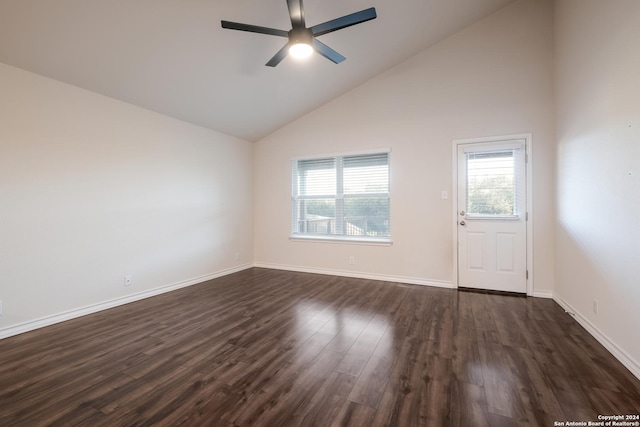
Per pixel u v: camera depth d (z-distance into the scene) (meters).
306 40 2.46
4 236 2.53
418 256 4.17
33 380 1.89
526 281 3.63
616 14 2.11
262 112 4.50
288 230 5.18
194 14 2.54
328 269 4.82
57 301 2.85
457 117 3.92
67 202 2.93
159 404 1.66
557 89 3.32
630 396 1.70
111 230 3.29
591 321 2.51
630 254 1.96
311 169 5.02
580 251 2.73
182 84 3.38
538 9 3.53
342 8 2.97
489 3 3.50
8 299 2.54
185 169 4.17
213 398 1.71
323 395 1.73
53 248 2.82
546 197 3.51
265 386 1.82
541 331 2.59
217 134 4.70
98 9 2.25
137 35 2.57
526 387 1.79
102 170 3.21
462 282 3.94
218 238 4.71
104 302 3.22
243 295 3.71
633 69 1.92
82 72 2.82
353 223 4.70
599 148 2.36
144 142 3.63
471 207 3.88
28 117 2.66
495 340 2.43
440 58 4.01
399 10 3.22
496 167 3.75
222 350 2.29
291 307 3.26
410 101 4.19
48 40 2.40
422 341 2.42
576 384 1.82
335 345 2.36
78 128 3.01
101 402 1.68
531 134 3.56
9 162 2.55
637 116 1.88
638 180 1.87
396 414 1.57
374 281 4.35
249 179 5.38
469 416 1.55
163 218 3.86
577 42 2.78
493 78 3.74
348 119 4.62
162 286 3.84
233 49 3.07
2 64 2.51
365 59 3.94
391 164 4.32
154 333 2.60
